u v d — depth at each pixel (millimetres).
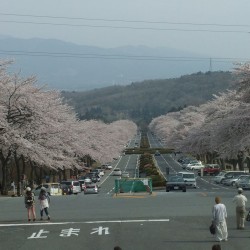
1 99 76750
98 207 50031
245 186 77688
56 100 93375
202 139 145125
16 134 75562
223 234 31922
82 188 94500
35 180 116188
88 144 135500
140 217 42375
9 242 33812
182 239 33438
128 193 67438
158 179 95875
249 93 80938
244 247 30422
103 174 156000
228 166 160875
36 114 78812
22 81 77875
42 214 42594
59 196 66938
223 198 55438
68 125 99938
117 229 37500
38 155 82188
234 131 81312
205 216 42125
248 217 37938
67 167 108188
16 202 57531
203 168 132000
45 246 32406
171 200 54719
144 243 32531
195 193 65438
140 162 179875
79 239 34281
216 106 130125
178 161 199000
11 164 101562
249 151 95438
